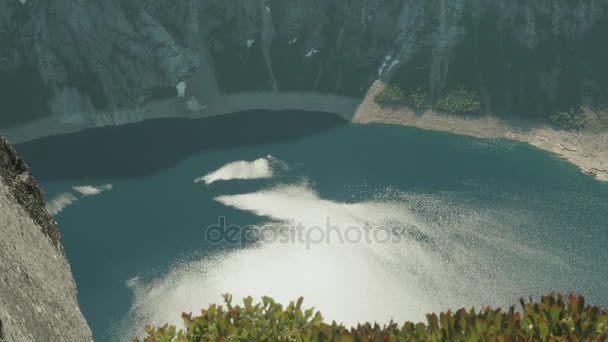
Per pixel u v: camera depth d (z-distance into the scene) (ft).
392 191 472.03
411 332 62.49
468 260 371.35
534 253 379.14
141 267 369.71
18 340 35.58
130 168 528.63
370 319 315.58
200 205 453.58
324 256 374.63
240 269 361.51
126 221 431.43
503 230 408.26
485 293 338.34
